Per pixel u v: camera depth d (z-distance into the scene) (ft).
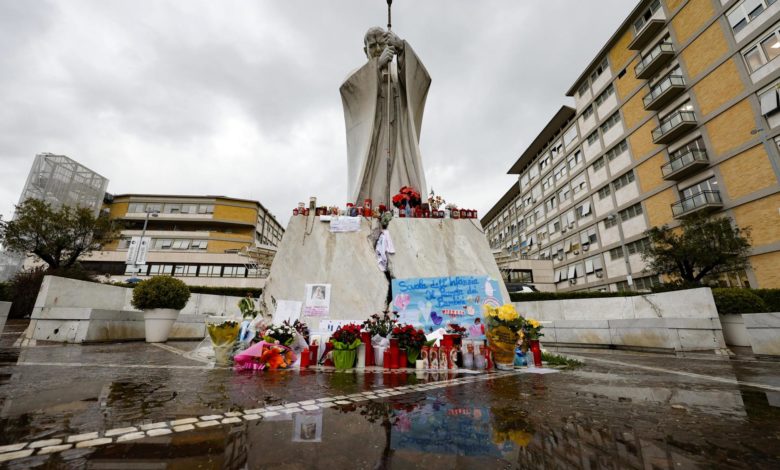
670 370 16.94
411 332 17.81
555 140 123.03
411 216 28.99
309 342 19.93
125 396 9.48
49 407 8.14
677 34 74.18
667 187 76.07
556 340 36.14
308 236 26.66
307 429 7.12
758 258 57.36
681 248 50.60
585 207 104.58
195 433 6.68
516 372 16.17
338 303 24.09
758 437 6.75
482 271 26.23
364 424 7.53
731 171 62.64
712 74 66.74
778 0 56.95
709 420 7.95
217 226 156.15
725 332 31.91
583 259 104.73
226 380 12.67
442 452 5.97
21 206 61.00
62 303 26.50
